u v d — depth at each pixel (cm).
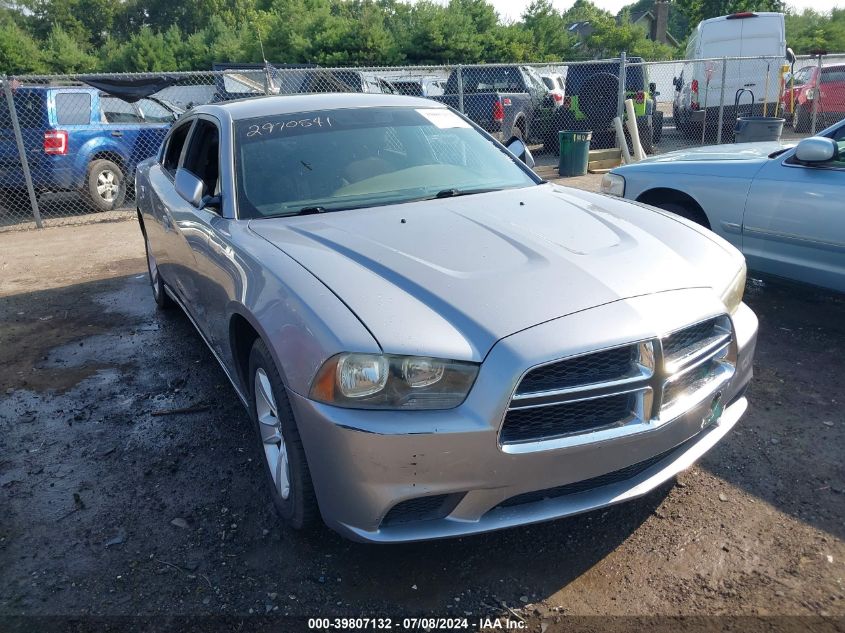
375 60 3441
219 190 362
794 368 425
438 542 284
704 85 1628
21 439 383
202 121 431
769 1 3841
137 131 1134
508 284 253
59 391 444
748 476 317
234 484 331
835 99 1546
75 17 7494
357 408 230
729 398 288
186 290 426
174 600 258
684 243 311
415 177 375
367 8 3472
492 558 273
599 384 235
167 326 560
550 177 1235
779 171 486
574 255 279
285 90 1305
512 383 224
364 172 368
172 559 280
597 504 251
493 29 3638
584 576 262
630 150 1435
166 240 457
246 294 284
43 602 259
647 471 266
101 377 463
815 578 254
